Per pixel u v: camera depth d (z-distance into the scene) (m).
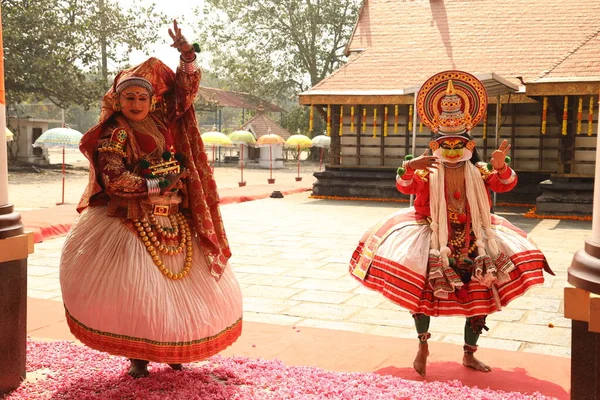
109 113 3.77
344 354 4.55
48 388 3.74
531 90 13.94
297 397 3.58
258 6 39.53
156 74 3.89
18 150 27.92
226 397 3.61
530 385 3.95
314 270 7.89
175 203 3.87
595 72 13.76
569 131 14.25
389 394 3.64
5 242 3.59
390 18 19.98
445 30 19.05
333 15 39.41
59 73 27.33
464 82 4.30
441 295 3.98
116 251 3.62
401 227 4.24
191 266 3.80
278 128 33.97
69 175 25.64
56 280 7.07
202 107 37.19
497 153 4.18
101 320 3.54
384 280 4.08
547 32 18.11
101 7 29.30
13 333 3.71
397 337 4.98
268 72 41.06
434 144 4.27
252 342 4.81
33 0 27.00
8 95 27.44
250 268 8.00
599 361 2.87
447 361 4.43
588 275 2.83
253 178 26.14
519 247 4.19
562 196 14.11
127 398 3.57
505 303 4.11
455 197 4.21
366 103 17.23
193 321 3.63
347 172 17.91
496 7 19.30
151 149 3.79
